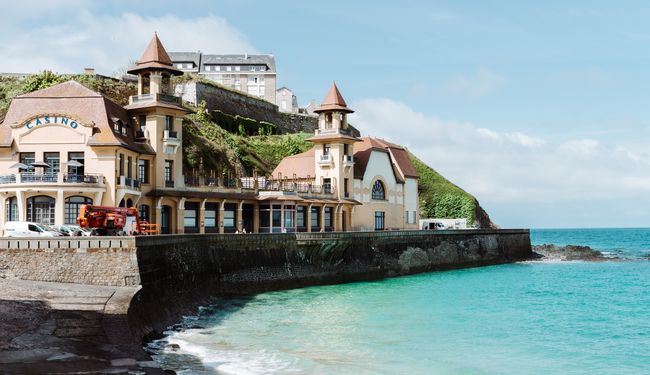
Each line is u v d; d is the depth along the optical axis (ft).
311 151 327.06
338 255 240.73
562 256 390.42
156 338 125.18
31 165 190.08
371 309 166.71
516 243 366.22
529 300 187.42
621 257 395.75
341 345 121.29
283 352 113.91
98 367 84.02
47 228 175.11
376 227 320.09
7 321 102.27
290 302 180.86
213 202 244.63
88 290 128.67
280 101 641.40
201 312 160.97
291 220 270.05
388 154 333.62
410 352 116.26
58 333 99.55
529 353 116.47
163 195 218.38
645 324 146.92
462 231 319.68
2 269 141.18
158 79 229.66
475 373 102.53
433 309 167.63
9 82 343.26
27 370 80.38
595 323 147.74
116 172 197.88
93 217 174.40
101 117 204.03
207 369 100.63
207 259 183.42
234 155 366.22
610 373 103.24
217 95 460.14
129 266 136.56
